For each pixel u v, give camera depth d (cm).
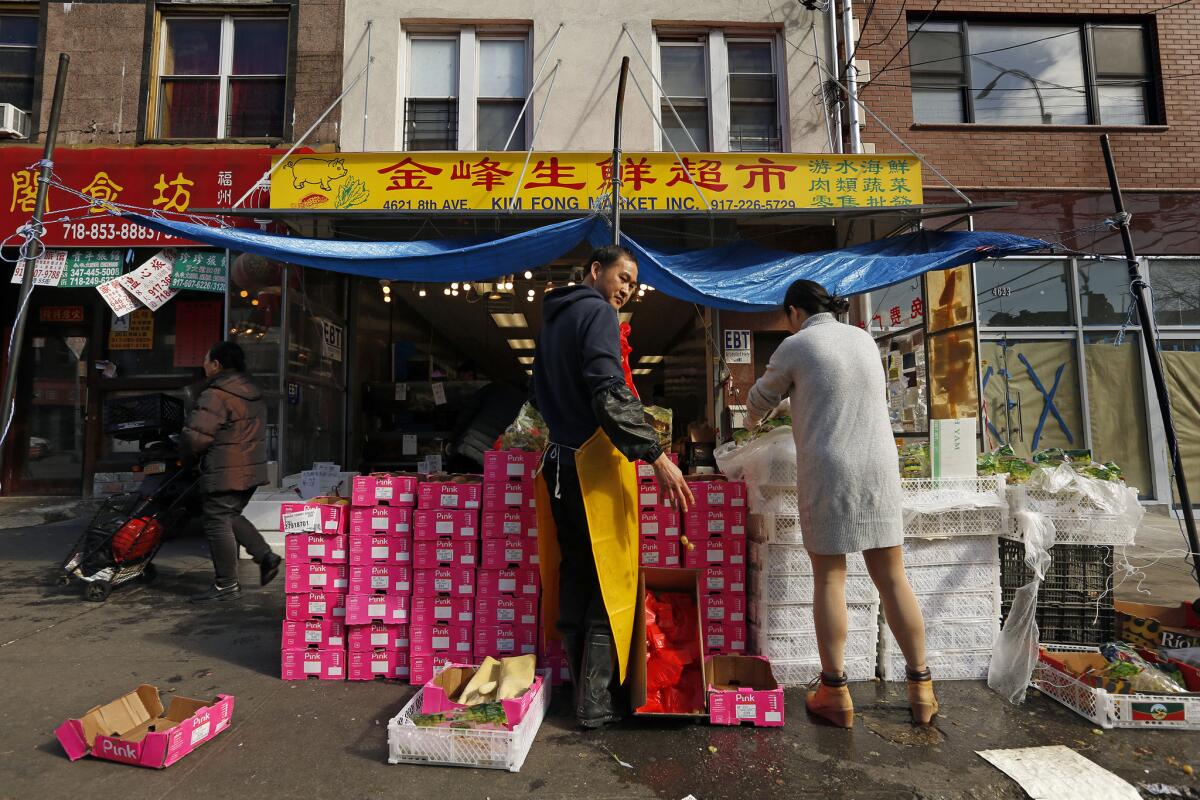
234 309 582
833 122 668
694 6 669
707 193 523
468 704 224
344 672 277
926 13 769
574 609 242
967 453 274
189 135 673
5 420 364
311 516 278
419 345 933
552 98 650
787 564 268
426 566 275
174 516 416
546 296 248
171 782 194
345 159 506
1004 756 209
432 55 677
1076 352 747
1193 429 738
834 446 229
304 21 661
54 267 602
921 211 487
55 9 667
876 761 207
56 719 235
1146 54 790
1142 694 232
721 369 646
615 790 191
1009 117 774
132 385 736
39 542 541
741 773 200
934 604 273
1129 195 749
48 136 387
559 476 236
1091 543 280
